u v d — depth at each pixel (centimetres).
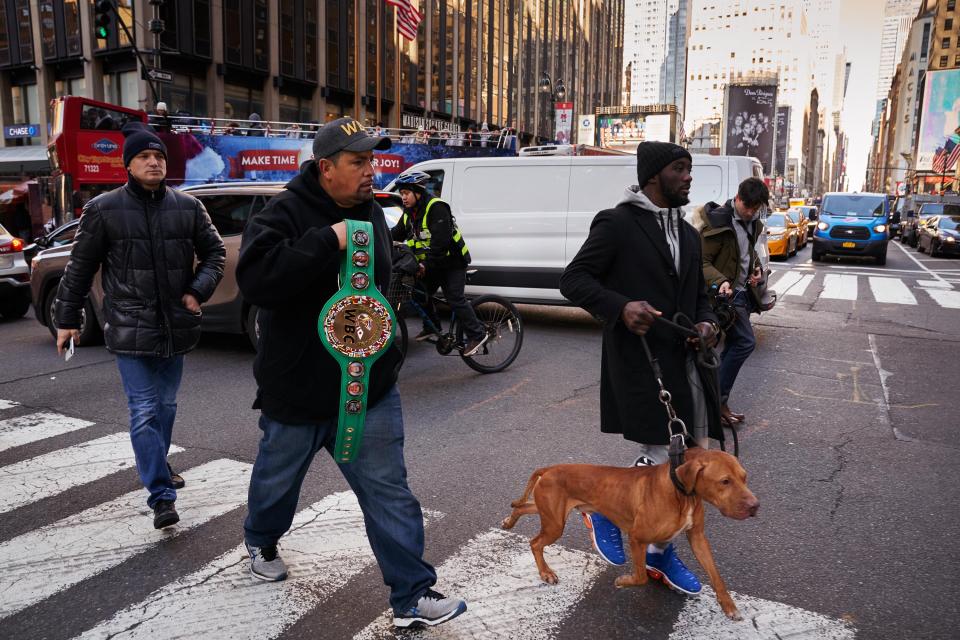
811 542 342
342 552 330
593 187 904
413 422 534
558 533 291
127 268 352
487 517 369
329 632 267
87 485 420
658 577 296
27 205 2058
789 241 2191
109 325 354
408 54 4097
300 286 224
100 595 296
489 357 694
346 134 234
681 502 253
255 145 1564
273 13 3147
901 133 15900
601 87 8094
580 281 276
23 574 314
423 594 260
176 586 302
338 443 245
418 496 397
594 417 546
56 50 2995
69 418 554
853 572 313
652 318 260
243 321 747
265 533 289
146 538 349
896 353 796
